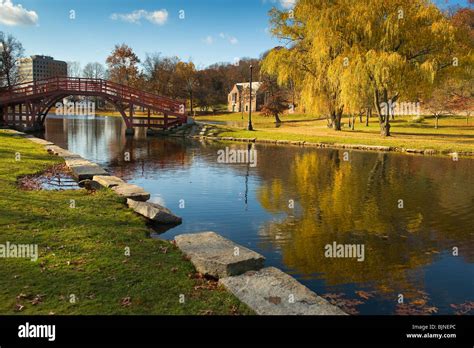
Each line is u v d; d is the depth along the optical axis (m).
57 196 9.37
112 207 8.84
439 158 21.58
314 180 14.60
